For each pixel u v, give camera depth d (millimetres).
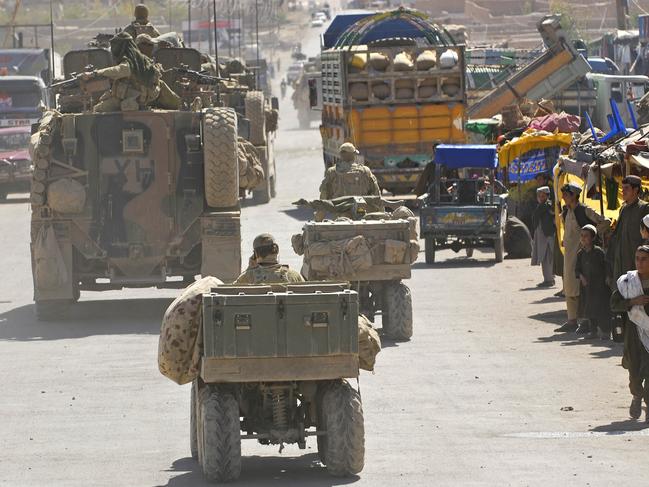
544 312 46156
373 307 41688
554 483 22406
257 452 26219
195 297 23750
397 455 25250
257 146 89875
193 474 24031
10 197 108188
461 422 28688
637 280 27859
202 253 45562
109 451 26453
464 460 24641
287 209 86625
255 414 24266
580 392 32094
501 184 65500
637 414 28562
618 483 22281
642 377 28109
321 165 127625
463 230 61250
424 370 35531
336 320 23141
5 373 36375
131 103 45812
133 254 45844
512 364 36281
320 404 23828
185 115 46062
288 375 23078
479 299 50000
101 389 33656
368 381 34062
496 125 82438
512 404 30719
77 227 45875
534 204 63844
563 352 38062
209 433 23062
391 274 40906
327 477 23516
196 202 46031
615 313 28656
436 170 62188
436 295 51500
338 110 84188
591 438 26688
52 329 44625
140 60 46094
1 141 108688
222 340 22891
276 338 23016
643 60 148250
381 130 82250
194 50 51188
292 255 62375
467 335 41594
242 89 88875
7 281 58688
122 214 45844
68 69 52156
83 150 45750
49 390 33688
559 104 113875
